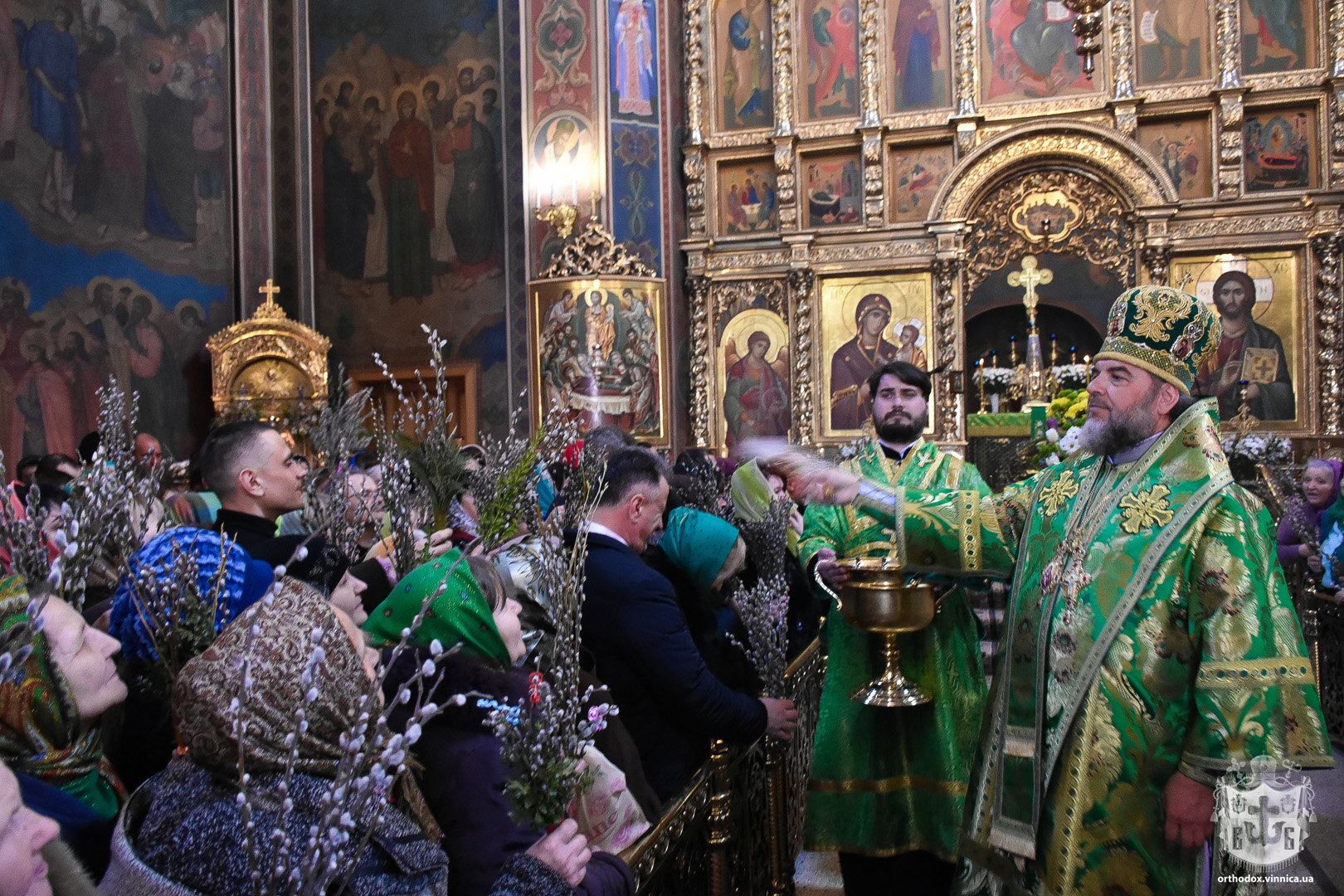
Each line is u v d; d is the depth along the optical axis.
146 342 9.71
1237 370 11.57
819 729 3.56
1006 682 2.58
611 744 2.17
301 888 1.09
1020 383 11.84
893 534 3.20
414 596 1.74
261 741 1.25
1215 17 11.77
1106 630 2.30
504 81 12.11
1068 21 12.27
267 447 2.98
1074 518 2.49
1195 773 2.17
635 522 2.52
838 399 12.57
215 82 11.05
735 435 12.84
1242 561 2.19
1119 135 11.80
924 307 12.43
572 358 11.14
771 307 12.92
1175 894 2.20
